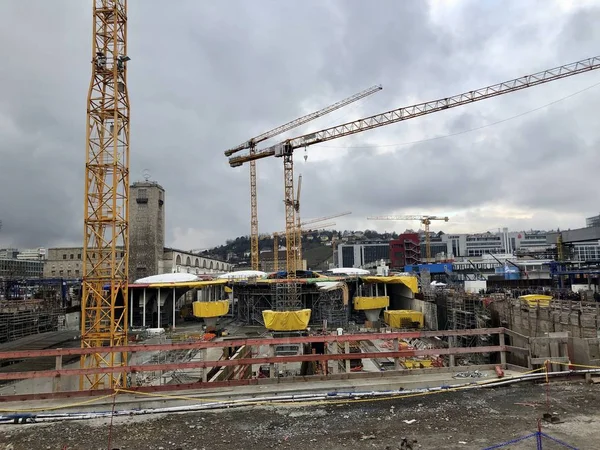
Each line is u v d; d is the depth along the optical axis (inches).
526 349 514.9
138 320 2672.2
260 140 4653.1
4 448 330.0
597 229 3663.9
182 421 379.6
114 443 335.3
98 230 1483.8
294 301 2491.4
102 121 1513.3
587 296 2217.0
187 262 5167.3
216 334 2199.8
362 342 1720.0
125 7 1568.7
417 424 357.7
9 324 2023.9
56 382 457.7
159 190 4303.6
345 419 374.3
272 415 389.1
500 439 320.8
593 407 384.8
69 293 3715.6
